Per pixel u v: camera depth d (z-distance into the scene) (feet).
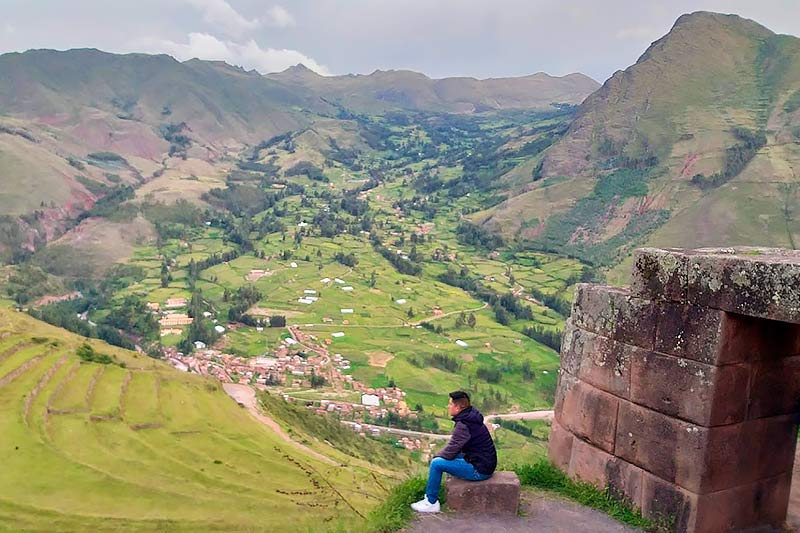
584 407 25.95
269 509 90.89
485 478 24.00
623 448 24.11
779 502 23.44
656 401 22.93
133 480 99.76
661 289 22.91
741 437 22.09
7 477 94.17
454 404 24.17
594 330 25.71
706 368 21.40
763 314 19.80
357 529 24.30
